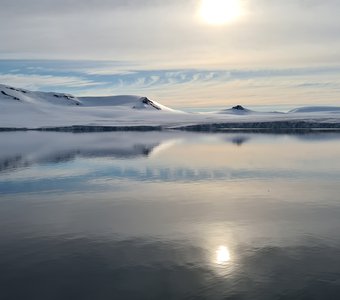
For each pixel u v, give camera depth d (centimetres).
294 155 6241
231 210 2922
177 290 1722
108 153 6806
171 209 2967
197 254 2086
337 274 1839
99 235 2389
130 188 3734
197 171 4694
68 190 3662
